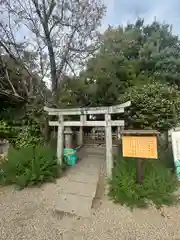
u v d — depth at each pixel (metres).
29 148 5.01
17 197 3.69
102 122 4.56
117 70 8.50
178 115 5.92
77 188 3.96
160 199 3.22
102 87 8.10
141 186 3.38
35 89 6.28
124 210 3.16
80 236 2.52
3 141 6.44
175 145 4.33
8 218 2.97
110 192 3.64
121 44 9.22
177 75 8.66
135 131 3.56
